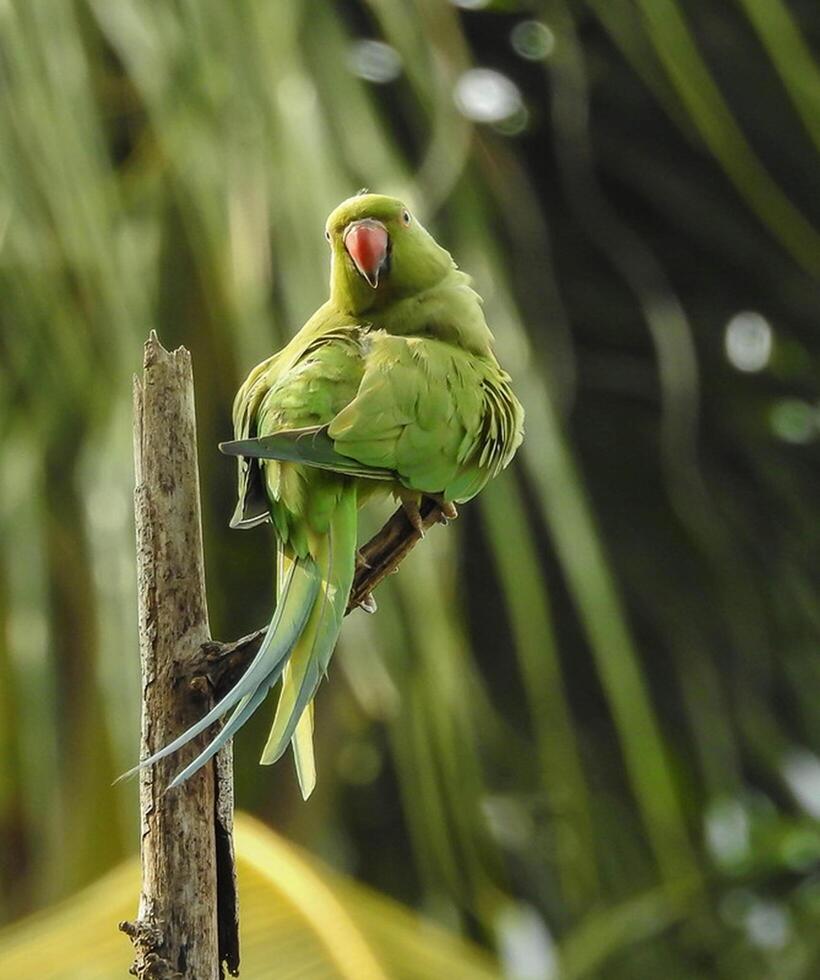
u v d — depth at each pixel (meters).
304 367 7.45
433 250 8.41
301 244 9.83
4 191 9.72
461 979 8.30
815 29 12.91
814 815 13.38
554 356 11.86
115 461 9.73
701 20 12.52
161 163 10.62
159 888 6.06
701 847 13.12
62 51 9.79
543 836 12.39
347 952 7.97
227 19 10.12
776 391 13.62
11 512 10.18
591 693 13.12
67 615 10.96
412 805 10.66
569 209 12.94
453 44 10.77
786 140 13.05
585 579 9.88
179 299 10.66
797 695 13.38
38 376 10.23
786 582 13.38
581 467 13.19
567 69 12.27
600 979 12.60
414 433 7.33
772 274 13.36
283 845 8.52
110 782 10.95
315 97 10.18
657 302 12.86
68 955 7.89
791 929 13.20
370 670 9.52
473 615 12.69
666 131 12.89
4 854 10.91
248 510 7.65
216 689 6.18
